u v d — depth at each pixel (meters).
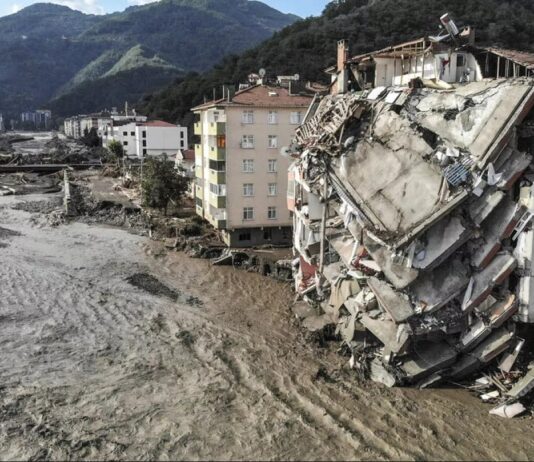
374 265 28.62
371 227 27.92
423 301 26.39
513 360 26.31
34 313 38.09
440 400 26.16
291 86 56.00
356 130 34.62
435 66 34.81
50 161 137.88
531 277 25.47
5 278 45.41
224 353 31.98
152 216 66.38
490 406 25.52
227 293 43.22
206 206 60.53
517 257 25.98
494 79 29.48
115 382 28.53
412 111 31.53
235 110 51.47
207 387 28.05
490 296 26.48
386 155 30.75
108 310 38.91
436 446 22.77
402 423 24.41
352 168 32.09
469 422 24.27
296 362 30.77
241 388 27.95
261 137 52.66
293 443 23.27
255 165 52.94
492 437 23.20
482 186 25.67
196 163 65.38
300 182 38.03
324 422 24.77
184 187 68.62
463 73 34.53
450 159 27.36
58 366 30.28
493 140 25.84
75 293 42.25
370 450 22.58
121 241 59.16
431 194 26.75
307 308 38.62
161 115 162.62
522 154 26.02
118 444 23.22
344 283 31.94
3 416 25.12
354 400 26.44
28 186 102.75
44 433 23.91
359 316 29.83
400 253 26.39
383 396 26.64
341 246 32.84
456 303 26.95
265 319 37.69
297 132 43.75
